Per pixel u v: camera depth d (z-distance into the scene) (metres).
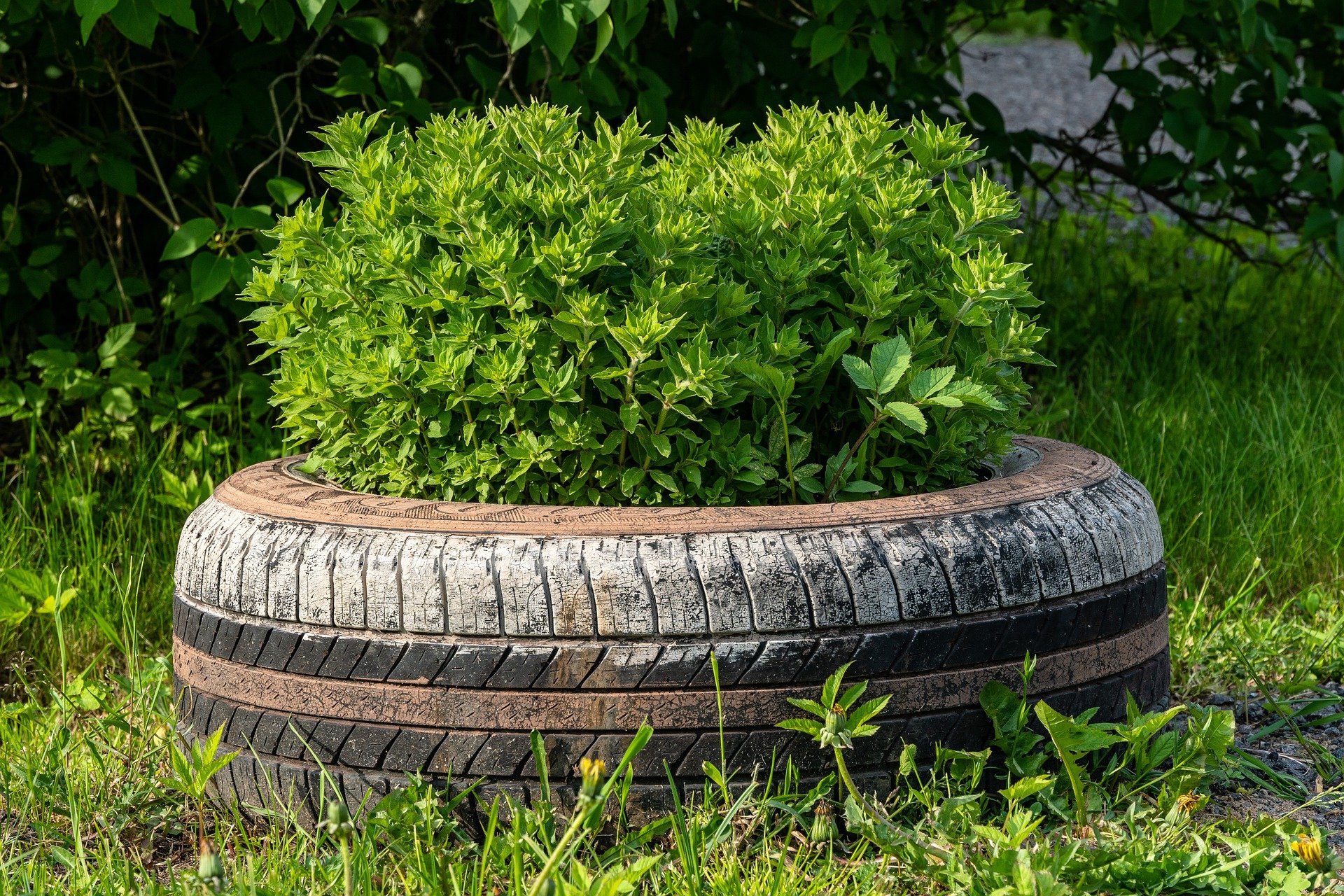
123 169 4.22
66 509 4.12
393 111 4.08
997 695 2.33
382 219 2.62
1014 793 2.25
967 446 2.88
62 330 4.91
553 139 2.69
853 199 2.75
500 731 2.22
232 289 4.43
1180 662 3.50
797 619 2.22
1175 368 5.48
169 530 4.03
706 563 2.22
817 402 2.69
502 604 2.21
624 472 2.54
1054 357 5.61
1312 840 2.08
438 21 4.64
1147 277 6.50
